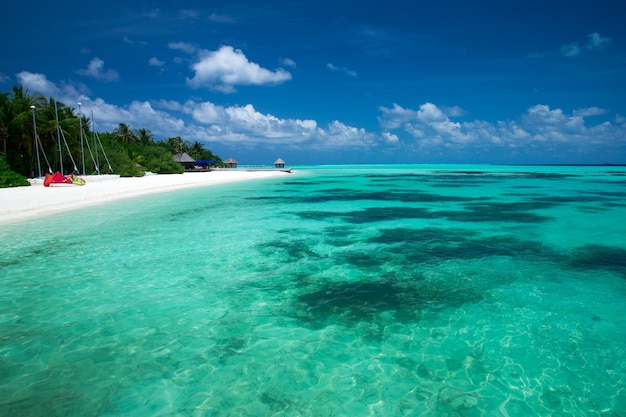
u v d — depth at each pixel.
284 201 21.25
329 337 5.25
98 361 4.63
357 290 6.97
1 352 4.82
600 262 8.57
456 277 7.62
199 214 15.91
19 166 33.97
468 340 5.12
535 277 7.57
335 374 4.38
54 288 7.07
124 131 64.12
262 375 4.36
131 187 27.86
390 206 18.84
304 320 5.77
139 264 8.58
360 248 10.05
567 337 5.17
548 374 4.34
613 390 4.04
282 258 9.11
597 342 5.03
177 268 8.30
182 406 3.81
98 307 6.23
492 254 9.34
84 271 8.05
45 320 5.75
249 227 12.98
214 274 7.90
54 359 4.67
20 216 14.44
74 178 28.19
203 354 4.82
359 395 3.99
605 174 58.94
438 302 6.39
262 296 6.72
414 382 4.21
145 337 5.25
